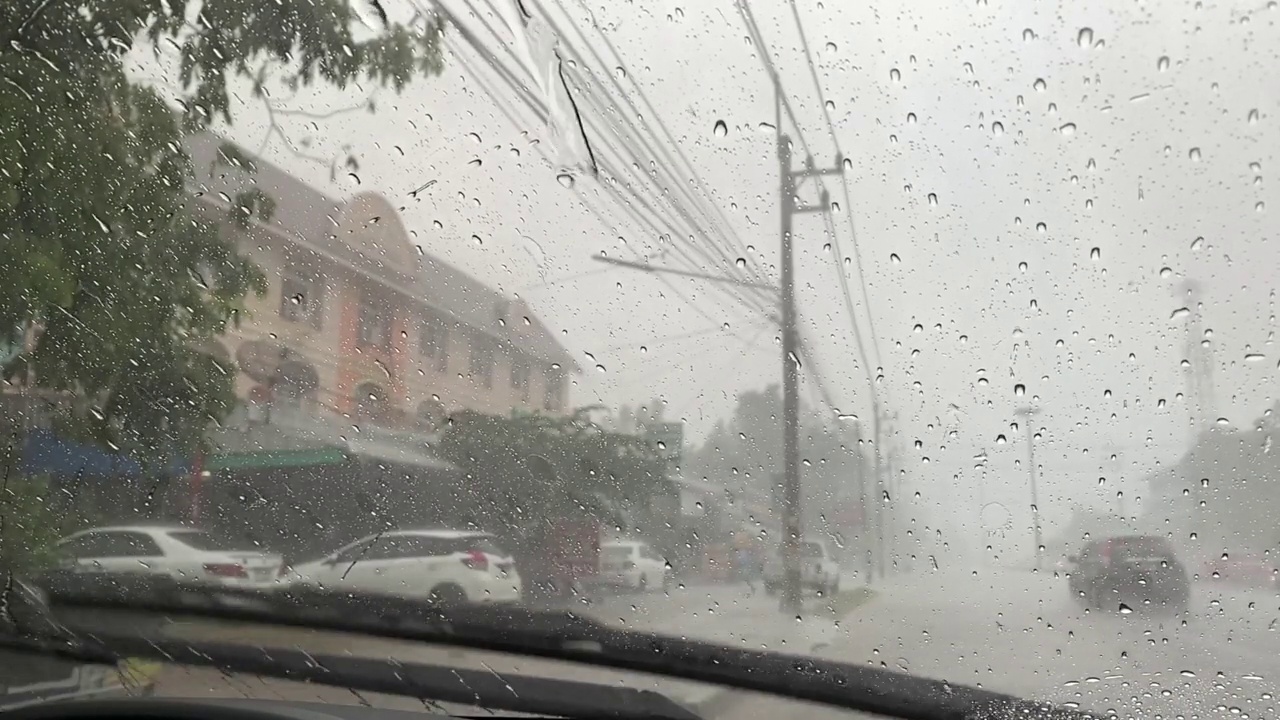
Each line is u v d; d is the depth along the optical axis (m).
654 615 3.82
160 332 4.64
